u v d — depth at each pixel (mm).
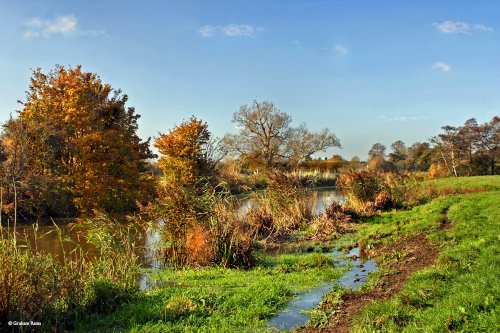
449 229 12734
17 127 20781
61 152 24578
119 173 26125
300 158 63219
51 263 7453
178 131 30688
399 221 16328
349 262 11516
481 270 7461
